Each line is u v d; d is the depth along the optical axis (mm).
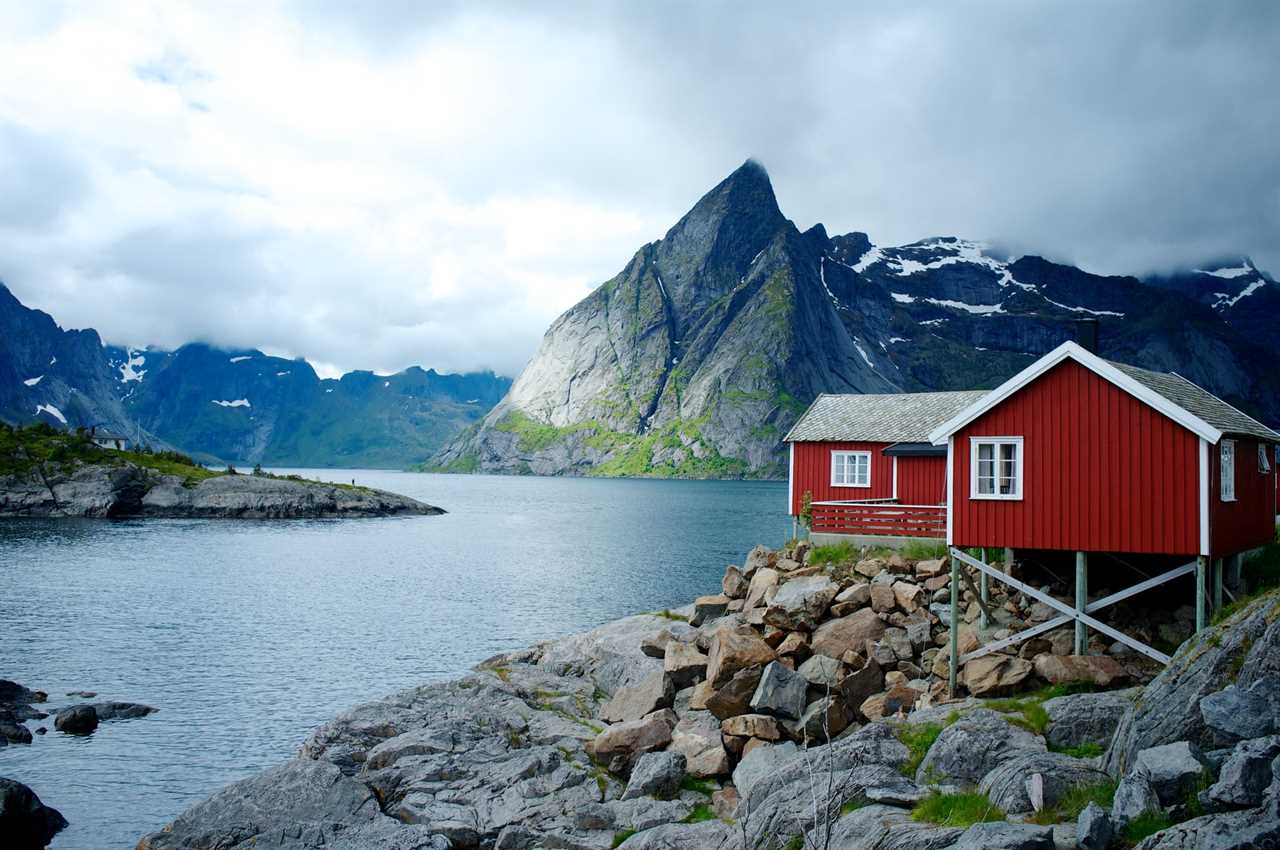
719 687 26156
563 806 21359
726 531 119938
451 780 23016
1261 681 14555
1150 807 12914
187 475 138875
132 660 42469
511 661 37875
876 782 17250
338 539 105500
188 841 20109
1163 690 16188
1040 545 25281
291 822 20734
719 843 17438
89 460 130000
